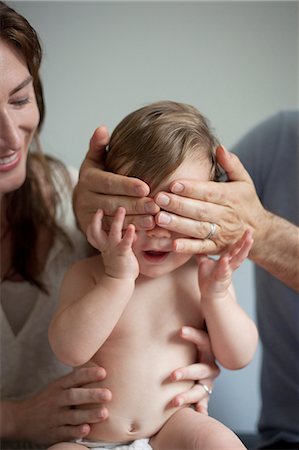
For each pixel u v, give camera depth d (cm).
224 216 102
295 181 156
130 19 169
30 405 113
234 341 106
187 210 98
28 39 108
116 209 99
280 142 161
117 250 96
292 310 152
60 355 102
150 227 98
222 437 95
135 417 103
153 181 100
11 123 104
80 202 105
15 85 104
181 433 99
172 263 105
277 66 171
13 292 128
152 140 101
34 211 130
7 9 106
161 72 170
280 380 153
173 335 108
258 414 173
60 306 109
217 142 112
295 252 118
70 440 106
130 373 105
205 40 170
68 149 169
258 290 159
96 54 168
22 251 128
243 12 170
